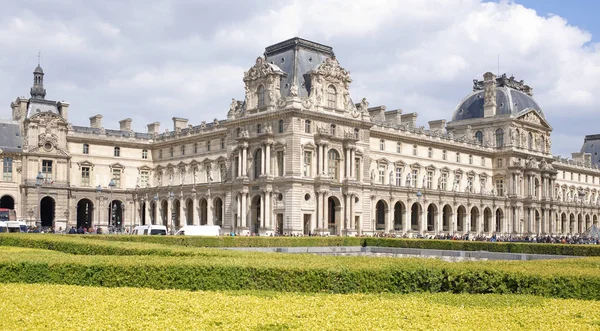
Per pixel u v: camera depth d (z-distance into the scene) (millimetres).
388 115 165375
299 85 122000
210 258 37312
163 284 33406
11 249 49469
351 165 124375
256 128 125000
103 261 35000
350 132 126750
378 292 32750
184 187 142875
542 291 31562
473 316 23469
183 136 156375
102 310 23672
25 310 23516
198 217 139125
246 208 123250
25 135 145500
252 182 122250
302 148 117625
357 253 95938
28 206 141500
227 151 131250
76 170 153125
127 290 28562
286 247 86438
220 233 123188
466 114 188375
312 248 89250
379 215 146250
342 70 127250
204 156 149625
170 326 21281
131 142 162875
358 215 126000
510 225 170875
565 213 192125
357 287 32594
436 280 33469
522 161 176375
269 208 118188
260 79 125000
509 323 22422
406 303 25953
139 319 22391
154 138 167625
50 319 21891
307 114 118312
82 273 34406
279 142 119000
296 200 114750
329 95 125000
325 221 118188
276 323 21984
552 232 182500
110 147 159625
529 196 174375
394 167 149500
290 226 113688
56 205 145750
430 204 151125
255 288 33094
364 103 132625
